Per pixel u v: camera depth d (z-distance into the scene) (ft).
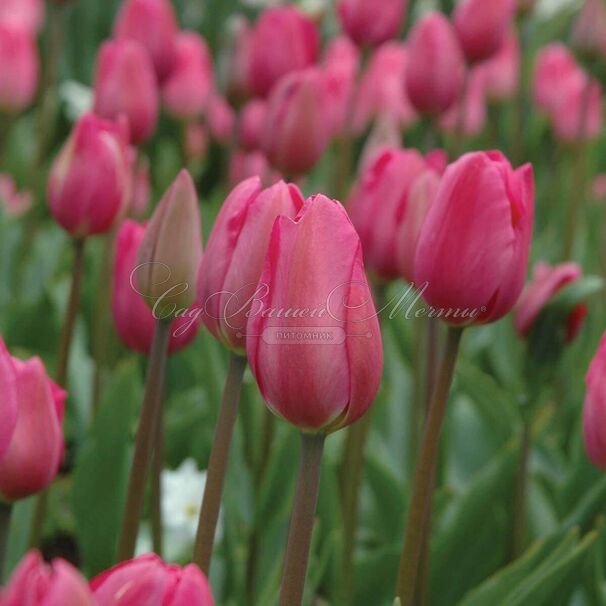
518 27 6.91
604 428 3.24
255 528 3.77
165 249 3.06
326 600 3.93
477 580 3.82
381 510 4.08
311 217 2.75
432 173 3.42
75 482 3.61
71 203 3.56
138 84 4.25
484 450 4.31
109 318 4.81
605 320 5.02
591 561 3.56
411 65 4.39
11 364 2.82
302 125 3.98
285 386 2.78
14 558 3.55
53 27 5.90
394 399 4.45
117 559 3.21
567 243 5.90
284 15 4.65
